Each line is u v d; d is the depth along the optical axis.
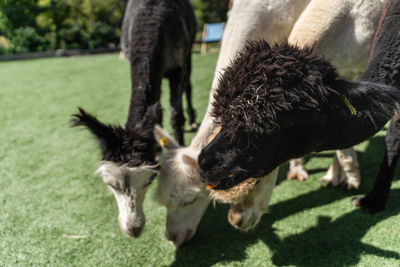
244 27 2.24
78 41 14.55
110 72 9.13
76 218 2.98
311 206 2.88
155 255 2.49
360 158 3.60
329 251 2.31
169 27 3.51
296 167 3.37
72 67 10.12
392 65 1.79
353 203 2.76
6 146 4.52
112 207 3.13
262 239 2.55
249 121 1.44
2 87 7.79
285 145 1.58
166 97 6.65
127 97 6.56
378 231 2.39
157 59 3.23
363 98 1.44
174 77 3.83
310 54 1.49
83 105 6.15
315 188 3.16
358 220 2.56
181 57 3.80
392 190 2.87
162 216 2.97
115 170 2.18
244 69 1.49
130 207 2.22
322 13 2.21
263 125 1.46
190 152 2.16
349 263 2.16
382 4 2.21
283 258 2.32
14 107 6.21
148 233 2.75
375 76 1.84
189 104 4.91
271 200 3.07
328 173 3.20
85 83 7.91
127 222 2.21
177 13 3.75
